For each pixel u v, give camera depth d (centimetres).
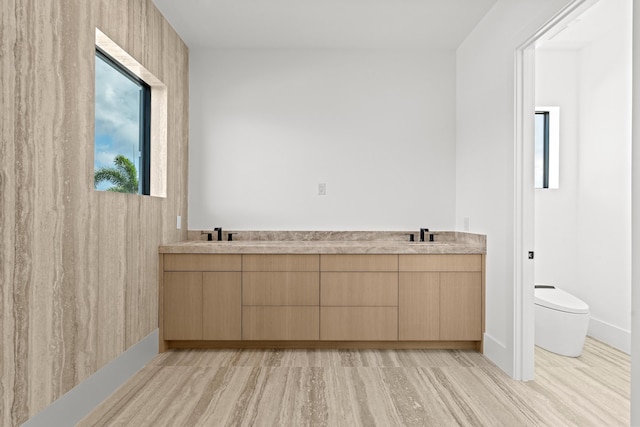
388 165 406
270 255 337
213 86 403
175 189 368
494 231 321
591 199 390
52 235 196
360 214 406
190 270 336
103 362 247
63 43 202
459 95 399
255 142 404
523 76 286
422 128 407
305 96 405
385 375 292
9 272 169
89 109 226
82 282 222
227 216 403
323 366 308
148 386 271
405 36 378
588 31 366
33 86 181
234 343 346
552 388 272
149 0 307
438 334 339
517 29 282
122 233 269
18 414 176
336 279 337
